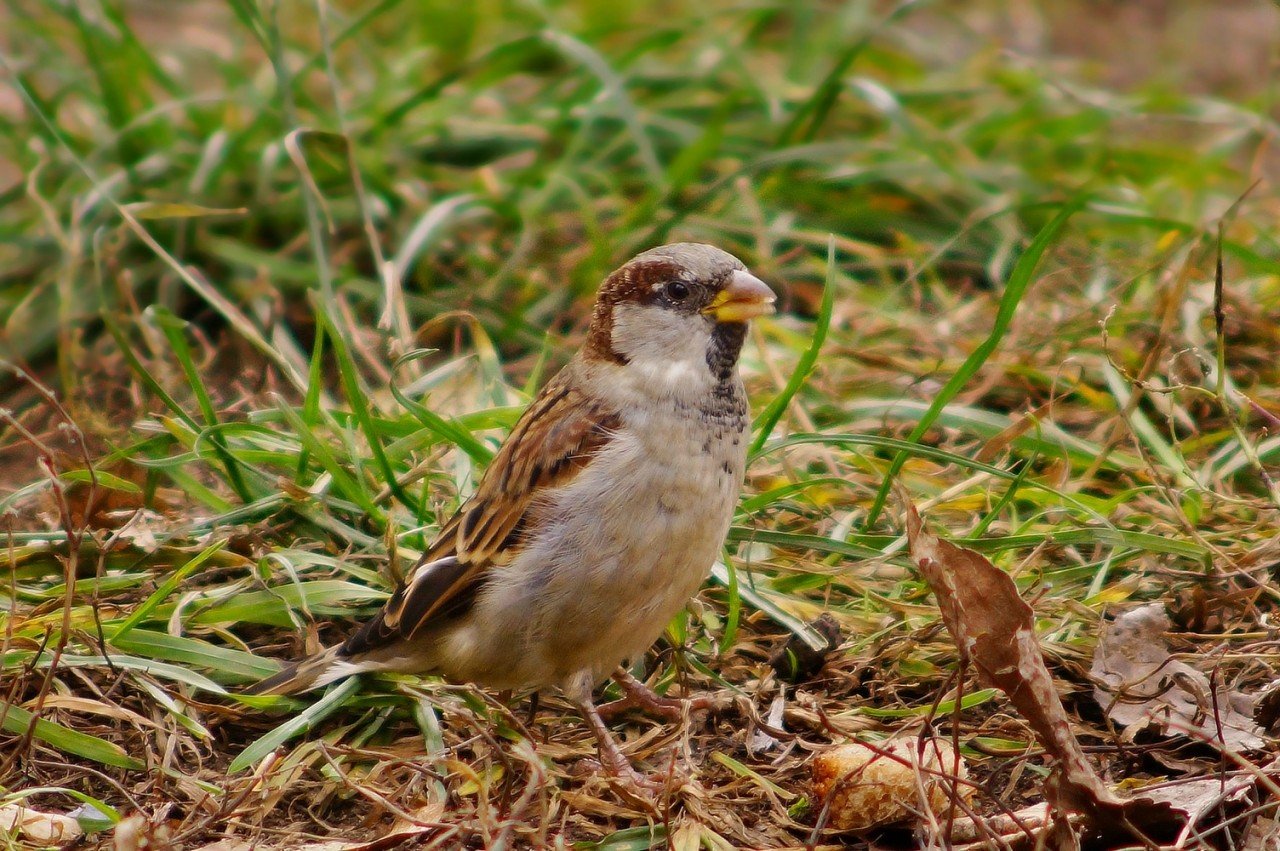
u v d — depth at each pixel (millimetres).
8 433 11758
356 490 9070
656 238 12766
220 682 8391
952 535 9227
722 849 6730
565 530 7430
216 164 13359
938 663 8297
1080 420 10953
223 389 12164
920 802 6422
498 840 6203
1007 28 19141
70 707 7668
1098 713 7887
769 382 11172
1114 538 8719
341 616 8859
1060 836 6195
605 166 14383
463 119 14859
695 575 7660
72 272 12383
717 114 13453
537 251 13141
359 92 15344
